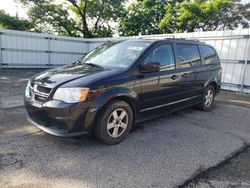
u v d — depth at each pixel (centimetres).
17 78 1061
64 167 299
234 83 934
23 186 258
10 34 1388
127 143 382
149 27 2489
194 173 299
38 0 2389
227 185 276
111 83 355
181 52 495
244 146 389
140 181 277
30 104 359
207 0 2280
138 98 396
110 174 288
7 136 388
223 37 952
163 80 436
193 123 500
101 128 353
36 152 335
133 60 403
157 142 391
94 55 479
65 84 337
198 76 542
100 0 2492
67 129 329
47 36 1535
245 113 601
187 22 2152
